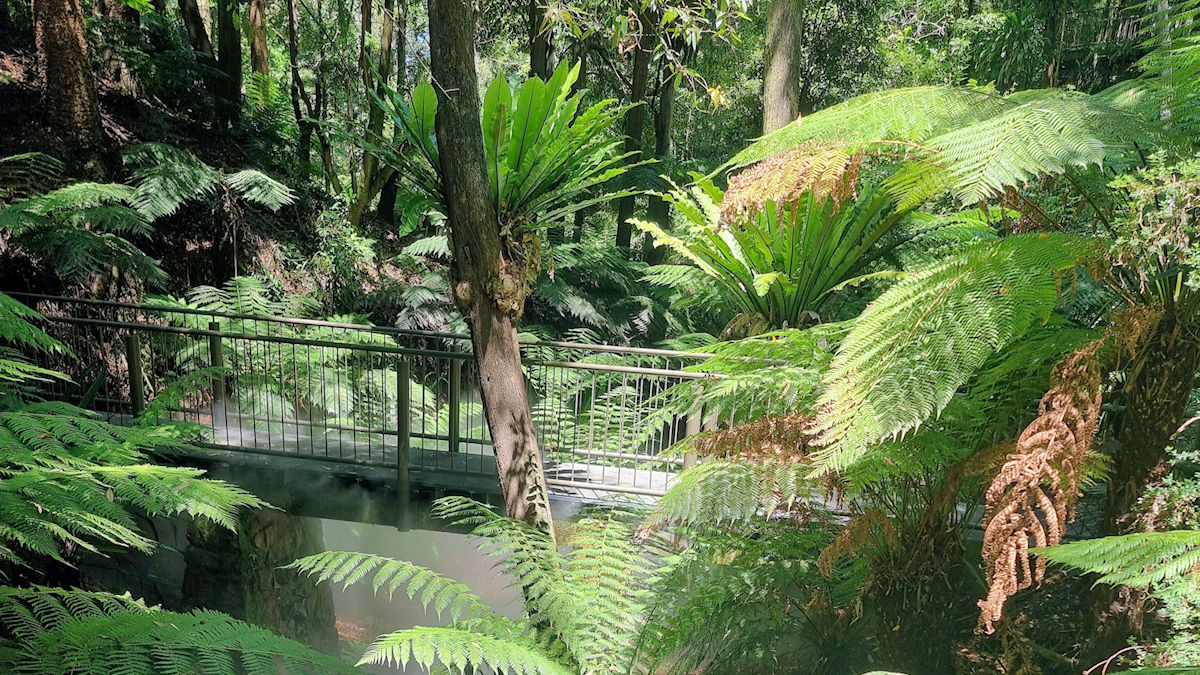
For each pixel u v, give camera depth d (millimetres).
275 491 5129
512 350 4156
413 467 5133
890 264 6027
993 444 2951
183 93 9594
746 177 2932
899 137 2812
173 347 7176
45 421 3900
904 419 2215
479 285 4020
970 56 10055
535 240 4199
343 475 5027
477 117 3826
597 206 14750
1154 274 2457
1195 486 2402
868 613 3480
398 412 4863
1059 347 2762
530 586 3613
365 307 9758
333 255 9602
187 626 1860
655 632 3355
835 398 2432
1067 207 3016
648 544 4266
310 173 11023
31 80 8031
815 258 5094
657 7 5156
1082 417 2520
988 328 2227
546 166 3934
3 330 3645
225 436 5684
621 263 11156
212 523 4977
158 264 7516
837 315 6570
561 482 4938
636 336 10531
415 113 3820
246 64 13328
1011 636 2971
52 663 1595
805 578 3561
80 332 6797
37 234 6547
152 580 4891
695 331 10469
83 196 6527
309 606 5441
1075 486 2279
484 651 2793
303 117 11141
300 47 11383
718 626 3359
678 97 13242
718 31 5203
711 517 3527
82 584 4574
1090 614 2949
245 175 8383
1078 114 2332
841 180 2789
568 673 3119
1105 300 3305
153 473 3338
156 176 7602
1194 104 2561
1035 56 8766
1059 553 2117
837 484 3135
